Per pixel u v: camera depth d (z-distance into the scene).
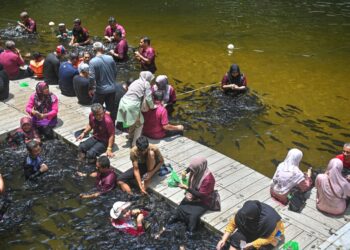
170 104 10.59
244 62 14.58
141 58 13.12
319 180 6.89
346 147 7.54
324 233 6.60
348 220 6.88
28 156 8.19
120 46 13.94
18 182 8.09
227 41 16.78
